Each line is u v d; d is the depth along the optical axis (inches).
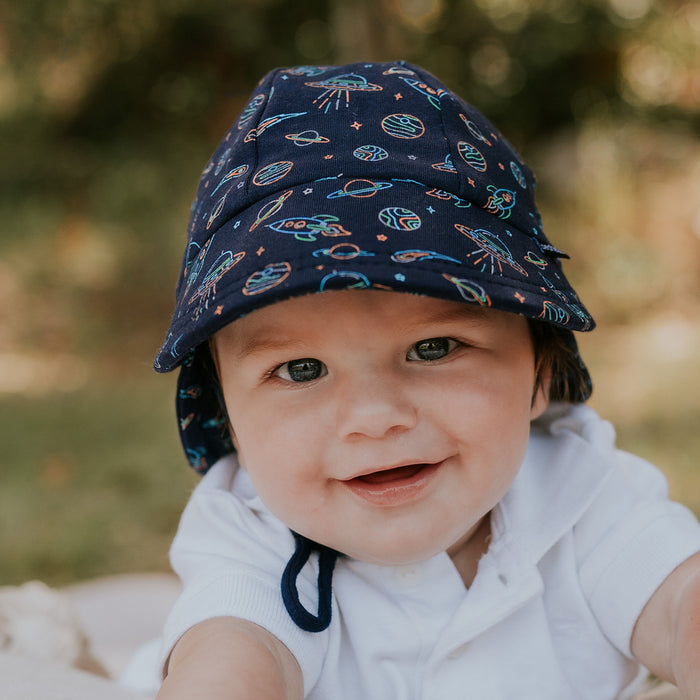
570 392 54.9
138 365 271.1
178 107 368.5
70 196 352.8
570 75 385.7
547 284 43.0
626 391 205.2
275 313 41.4
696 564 46.8
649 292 290.4
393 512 41.8
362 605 47.0
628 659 49.8
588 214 318.3
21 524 150.1
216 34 367.2
